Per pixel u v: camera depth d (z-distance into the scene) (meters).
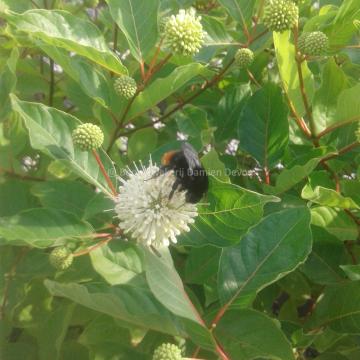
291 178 0.20
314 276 0.22
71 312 0.19
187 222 0.17
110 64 0.20
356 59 0.24
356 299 0.19
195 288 0.22
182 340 0.19
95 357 0.18
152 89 0.20
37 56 0.29
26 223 0.17
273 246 0.17
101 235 0.17
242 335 0.16
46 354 0.20
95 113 0.22
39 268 0.21
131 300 0.16
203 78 0.26
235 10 0.24
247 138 0.23
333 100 0.22
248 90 0.25
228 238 0.17
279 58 0.21
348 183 0.21
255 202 0.16
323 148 0.21
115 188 0.19
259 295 0.23
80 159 0.18
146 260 0.15
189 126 0.24
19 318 0.20
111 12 0.20
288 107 0.23
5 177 0.22
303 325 0.22
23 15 0.19
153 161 0.21
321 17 0.22
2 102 0.21
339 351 0.21
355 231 0.21
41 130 0.18
